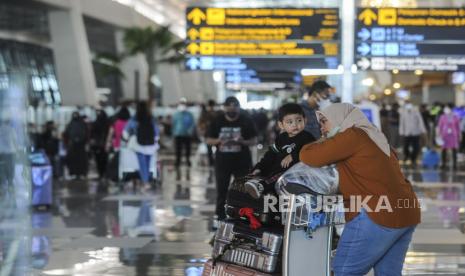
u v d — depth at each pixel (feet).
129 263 29.55
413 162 82.28
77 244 33.63
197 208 46.21
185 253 31.55
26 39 126.00
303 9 45.24
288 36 45.50
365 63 44.80
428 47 44.86
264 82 59.52
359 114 18.19
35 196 45.68
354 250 17.88
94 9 138.62
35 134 64.95
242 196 20.35
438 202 48.26
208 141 35.06
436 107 96.22
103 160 68.13
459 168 77.77
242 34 45.96
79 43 130.52
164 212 44.37
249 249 19.63
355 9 44.70
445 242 33.99
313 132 28.43
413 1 70.54
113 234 36.40
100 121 68.33
